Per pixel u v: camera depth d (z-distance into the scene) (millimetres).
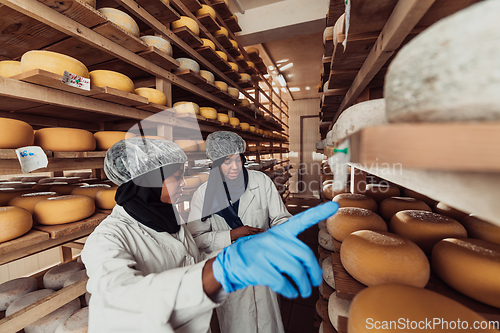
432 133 155
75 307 1213
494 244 598
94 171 2131
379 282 591
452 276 564
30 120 1426
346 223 891
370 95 1098
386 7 527
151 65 1422
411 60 209
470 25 161
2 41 1136
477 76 155
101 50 1261
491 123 141
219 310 1181
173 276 480
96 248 608
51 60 885
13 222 879
